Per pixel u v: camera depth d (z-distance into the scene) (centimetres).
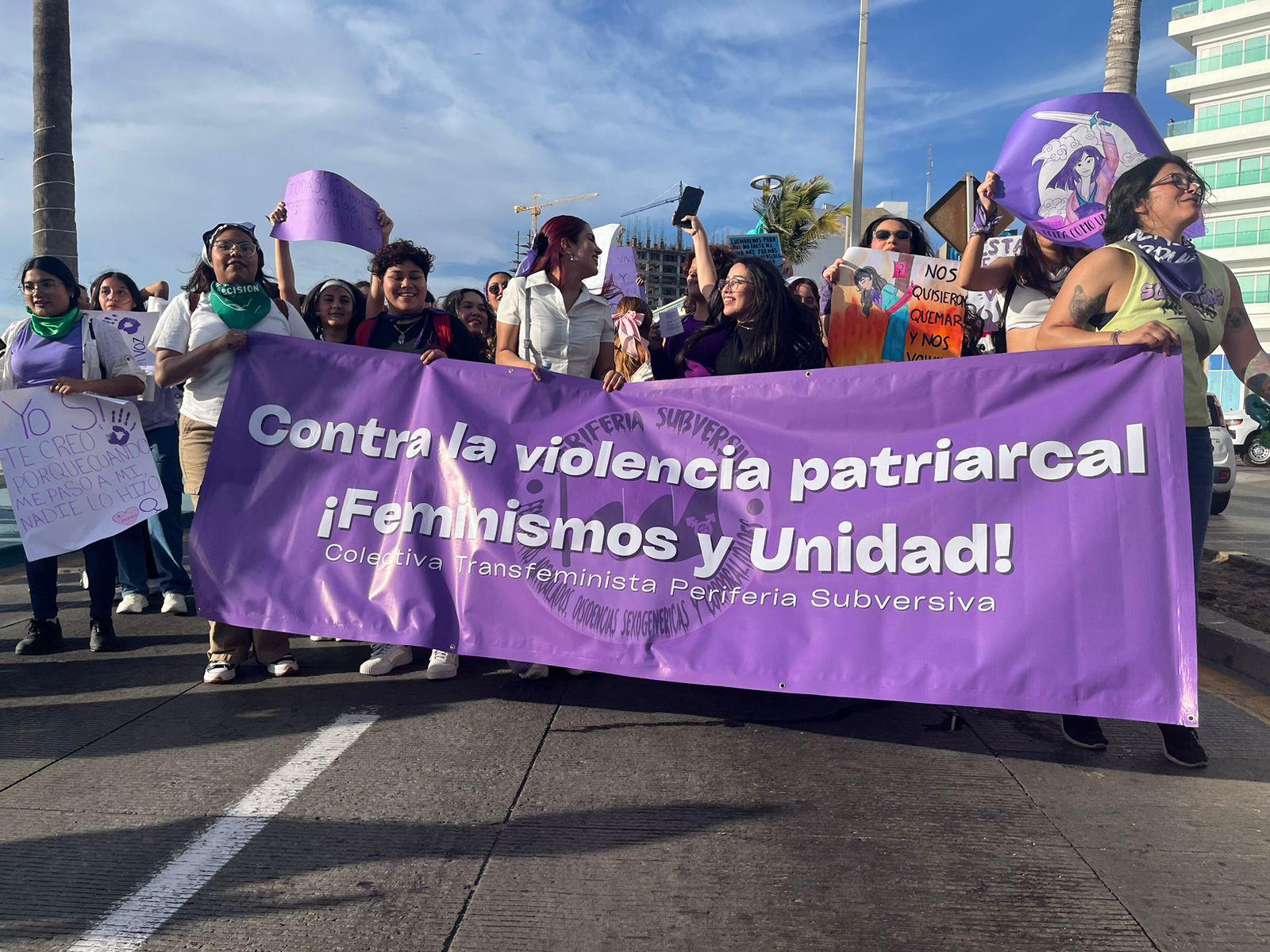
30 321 475
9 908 240
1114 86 855
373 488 415
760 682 358
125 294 620
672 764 337
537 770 330
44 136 750
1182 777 332
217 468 423
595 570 387
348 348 427
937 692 338
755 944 228
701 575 375
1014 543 340
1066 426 340
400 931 231
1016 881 258
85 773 326
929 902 247
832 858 269
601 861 266
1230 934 235
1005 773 334
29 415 456
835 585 358
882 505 357
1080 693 326
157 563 587
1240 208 4884
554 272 436
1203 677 461
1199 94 5038
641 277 745
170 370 415
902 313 500
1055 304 351
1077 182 411
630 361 489
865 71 1966
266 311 439
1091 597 329
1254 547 880
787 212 3316
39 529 453
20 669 452
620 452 394
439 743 355
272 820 290
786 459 372
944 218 496
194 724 375
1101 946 229
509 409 410
